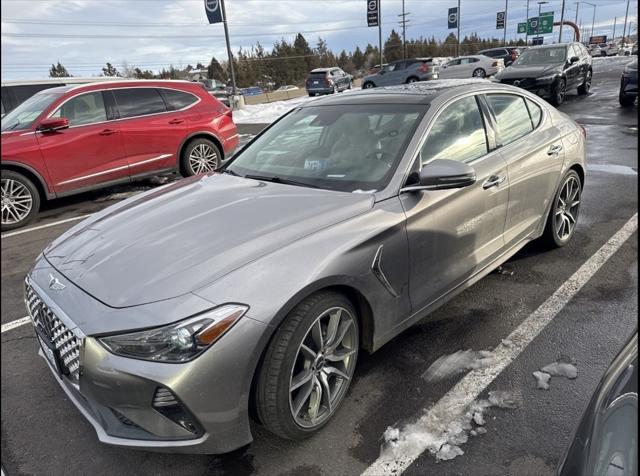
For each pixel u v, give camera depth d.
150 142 7.36
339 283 2.28
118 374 1.92
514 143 3.59
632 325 3.12
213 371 1.93
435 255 2.84
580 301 3.45
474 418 2.41
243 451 2.31
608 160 7.67
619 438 1.16
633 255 4.14
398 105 3.21
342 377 2.46
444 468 2.15
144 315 1.95
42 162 6.43
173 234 2.43
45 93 7.19
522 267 4.03
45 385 2.89
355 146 3.06
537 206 3.85
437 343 3.05
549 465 2.13
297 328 2.14
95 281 2.19
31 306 2.49
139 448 1.99
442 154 3.00
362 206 2.57
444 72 29.86
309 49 105.06
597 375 2.67
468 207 3.03
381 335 2.60
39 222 6.48
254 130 14.77
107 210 3.09
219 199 2.82
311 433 2.33
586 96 16.72
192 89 8.02
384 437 2.33
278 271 2.12
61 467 2.29
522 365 2.79
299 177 3.01
